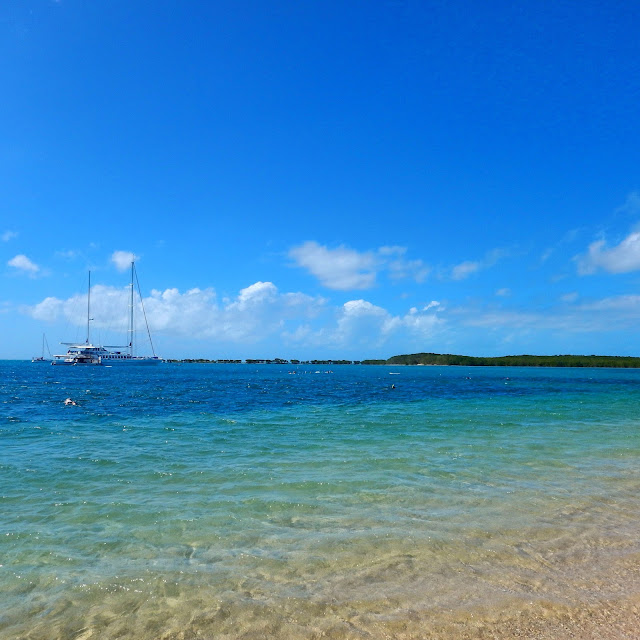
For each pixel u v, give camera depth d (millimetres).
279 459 14789
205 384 59906
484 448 16641
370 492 11172
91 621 5883
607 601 6293
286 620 5879
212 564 7387
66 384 58000
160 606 6211
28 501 10531
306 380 75312
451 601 6285
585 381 75750
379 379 81938
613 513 9805
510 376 100250
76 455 15328
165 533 8641
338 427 21812
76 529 8859
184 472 13117
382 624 5781
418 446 17016
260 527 8922
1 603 6273
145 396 39375
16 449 16344
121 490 11383
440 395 43344
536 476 12758
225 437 18938
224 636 5582
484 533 8648
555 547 8047
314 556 7656
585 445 17391
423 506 10141
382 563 7410
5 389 47875
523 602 6258
